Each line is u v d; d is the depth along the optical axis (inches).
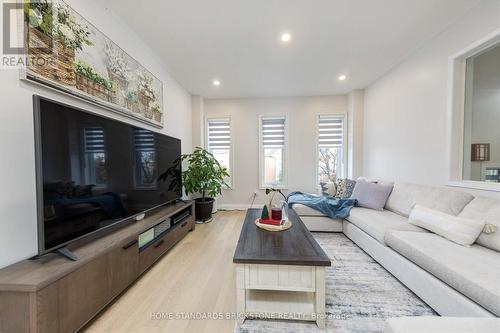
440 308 52.2
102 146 62.4
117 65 79.4
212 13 77.6
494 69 76.9
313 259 50.8
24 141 49.6
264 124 179.0
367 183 118.6
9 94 47.0
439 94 91.0
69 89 59.6
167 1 71.6
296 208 120.4
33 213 51.0
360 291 64.8
